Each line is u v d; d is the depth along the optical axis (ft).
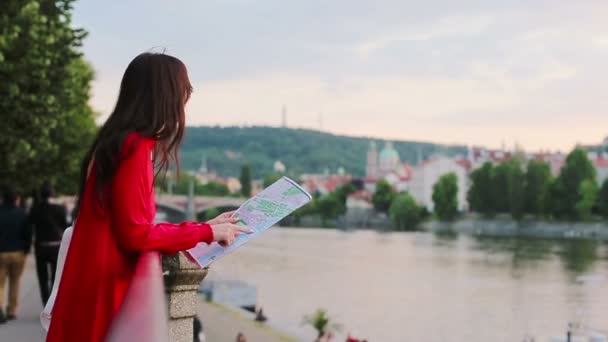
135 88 9.23
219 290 145.07
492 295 206.28
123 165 8.52
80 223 8.51
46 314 9.73
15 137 71.15
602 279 228.22
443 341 142.31
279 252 357.20
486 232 580.30
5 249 47.21
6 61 69.62
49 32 74.28
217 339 80.48
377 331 149.59
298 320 143.95
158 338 6.02
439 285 228.63
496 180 575.79
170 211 507.71
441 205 634.43
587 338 126.62
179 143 9.61
